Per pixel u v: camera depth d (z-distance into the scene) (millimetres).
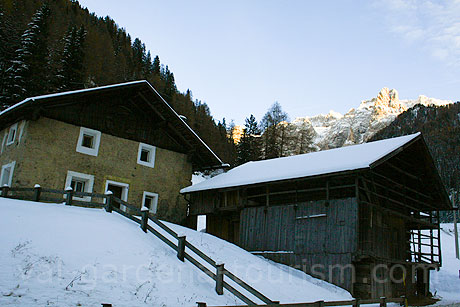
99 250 11812
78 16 84500
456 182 77750
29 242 10953
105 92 22453
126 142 23938
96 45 65938
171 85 91750
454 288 27875
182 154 26844
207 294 11586
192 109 80125
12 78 42906
